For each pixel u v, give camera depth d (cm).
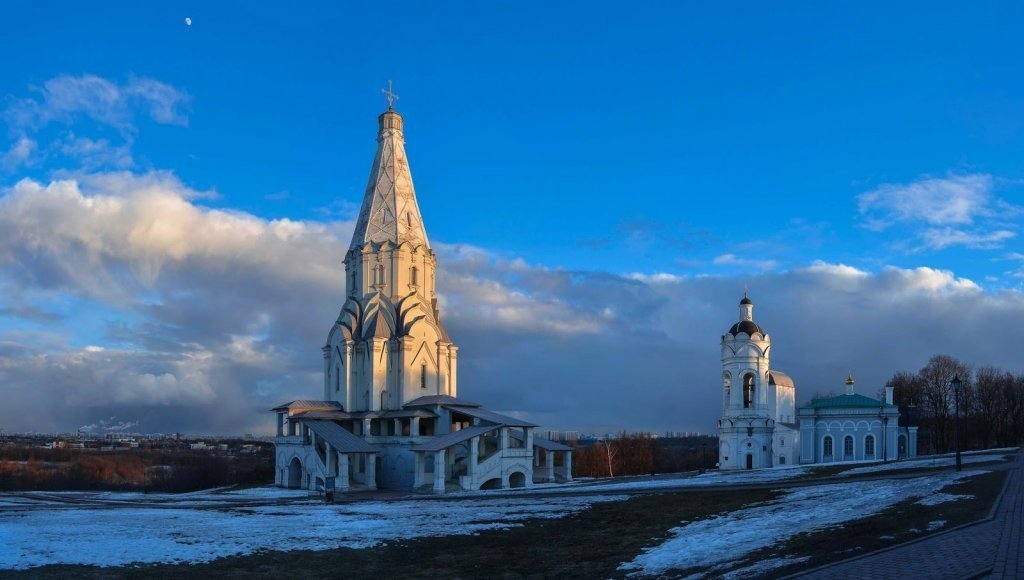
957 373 14962
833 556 2655
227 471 15538
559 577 3200
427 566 3600
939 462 7738
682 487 6594
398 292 10769
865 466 7869
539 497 6488
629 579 2972
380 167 11344
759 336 11894
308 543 4159
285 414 10244
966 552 2497
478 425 9306
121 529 4625
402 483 9450
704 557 3142
